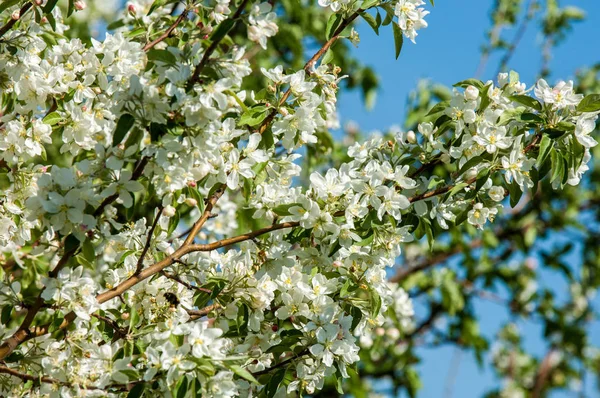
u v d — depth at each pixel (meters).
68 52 3.92
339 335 3.72
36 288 4.35
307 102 3.80
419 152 3.99
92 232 3.35
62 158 6.18
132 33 4.23
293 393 4.36
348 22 4.04
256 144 3.70
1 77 3.92
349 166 3.83
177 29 4.01
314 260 3.93
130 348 3.52
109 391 3.44
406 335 8.48
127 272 3.90
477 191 3.65
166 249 3.86
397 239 3.78
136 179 3.44
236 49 3.26
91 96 3.86
